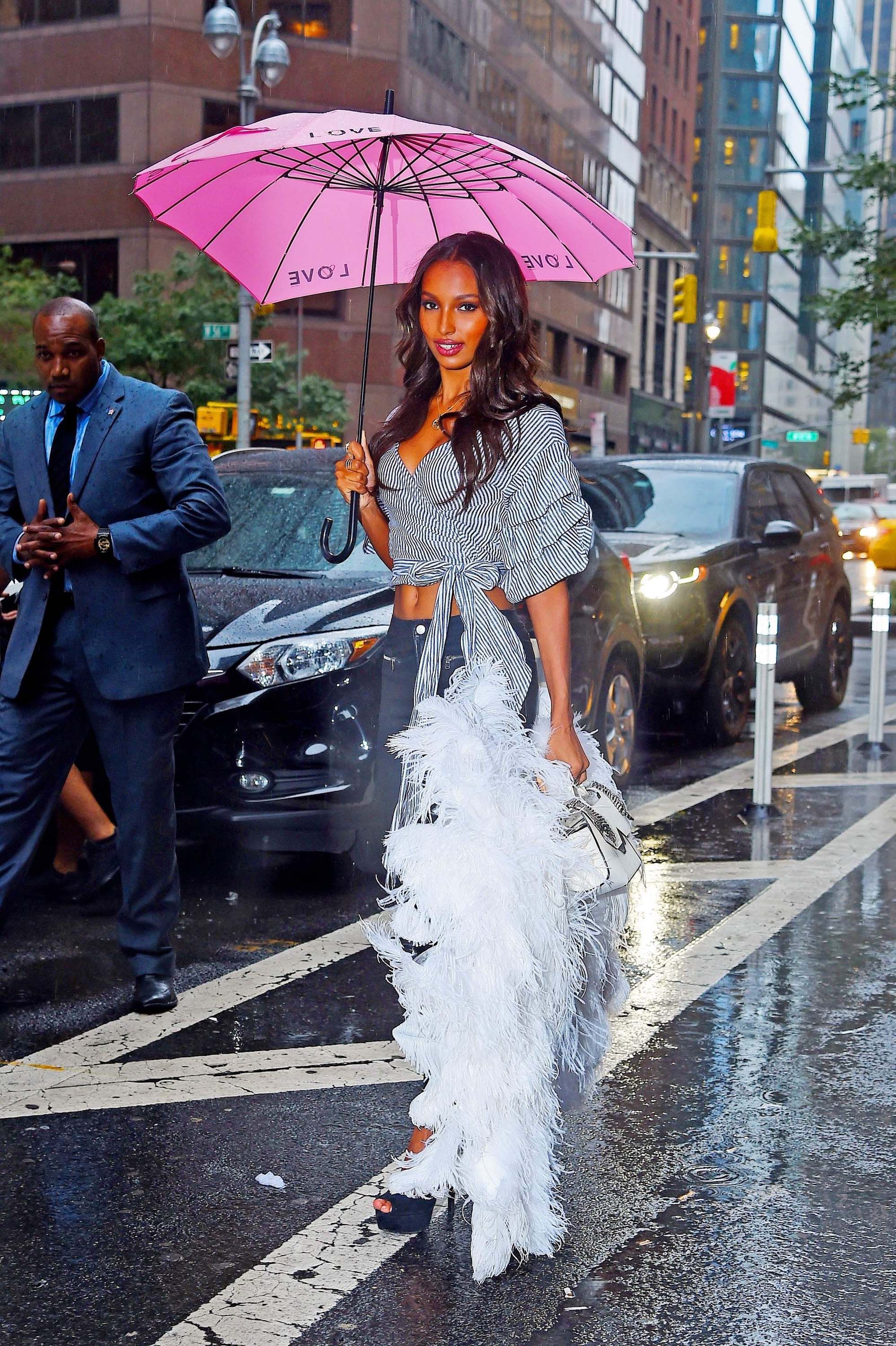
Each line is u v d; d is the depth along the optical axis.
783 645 10.82
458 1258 3.04
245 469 7.25
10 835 4.37
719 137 89.50
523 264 3.89
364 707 5.72
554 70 58.19
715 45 56.84
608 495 10.66
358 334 49.00
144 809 4.44
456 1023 2.88
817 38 105.00
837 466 133.62
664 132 75.44
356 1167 3.47
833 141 110.81
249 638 5.73
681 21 77.38
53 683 4.33
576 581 7.49
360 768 5.71
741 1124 3.77
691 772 9.02
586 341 61.50
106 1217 3.21
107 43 47.94
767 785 7.62
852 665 15.00
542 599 3.09
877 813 7.77
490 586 3.12
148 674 4.32
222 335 20.33
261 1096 3.88
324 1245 3.09
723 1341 2.75
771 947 5.36
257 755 5.65
